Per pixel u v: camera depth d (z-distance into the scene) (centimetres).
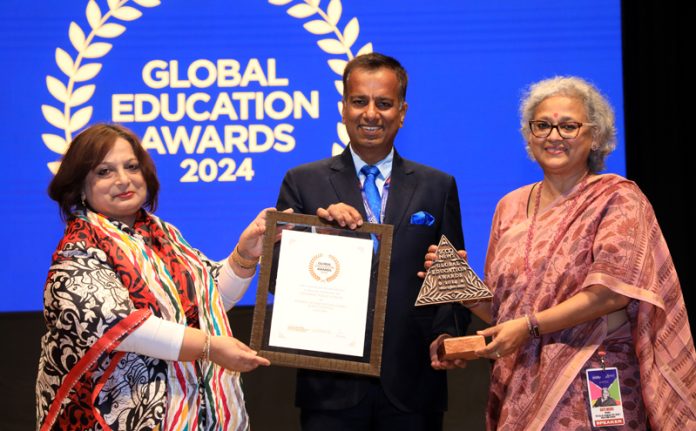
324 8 418
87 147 237
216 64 416
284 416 419
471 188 411
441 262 253
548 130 250
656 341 246
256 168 415
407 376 268
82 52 414
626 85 424
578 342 244
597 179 252
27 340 413
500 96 413
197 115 415
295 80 416
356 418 269
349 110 277
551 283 245
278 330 248
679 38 424
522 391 248
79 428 226
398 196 277
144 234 249
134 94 414
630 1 423
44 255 414
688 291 427
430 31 415
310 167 286
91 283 224
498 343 238
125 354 229
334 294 250
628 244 239
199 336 227
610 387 240
